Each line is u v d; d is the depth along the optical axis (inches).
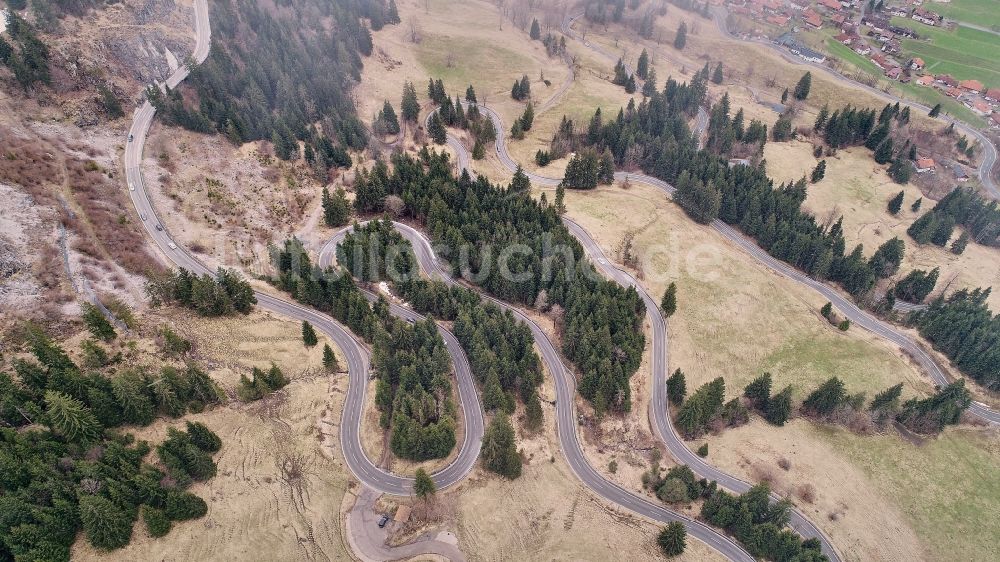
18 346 4579.2
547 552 4562.0
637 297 6604.3
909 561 5000.0
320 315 6013.8
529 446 5374.0
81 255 5462.6
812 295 7677.2
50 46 6914.4
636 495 5196.9
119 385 4249.5
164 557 3850.9
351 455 4945.9
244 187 7268.7
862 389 6427.2
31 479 3708.2
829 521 5162.4
